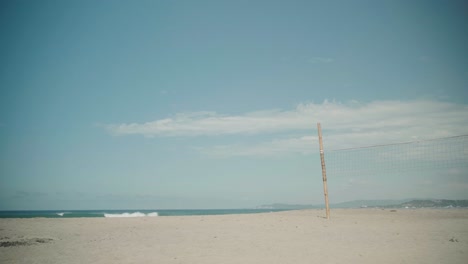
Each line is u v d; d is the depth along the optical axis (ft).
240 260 24.47
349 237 35.45
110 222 60.23
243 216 74.95
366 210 84.53
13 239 37.91
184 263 23.85
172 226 51.93
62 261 25.63
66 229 48.67
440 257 24.30
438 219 56.65
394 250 27.30
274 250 28.37
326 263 22.82
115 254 28.07
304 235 37.86
